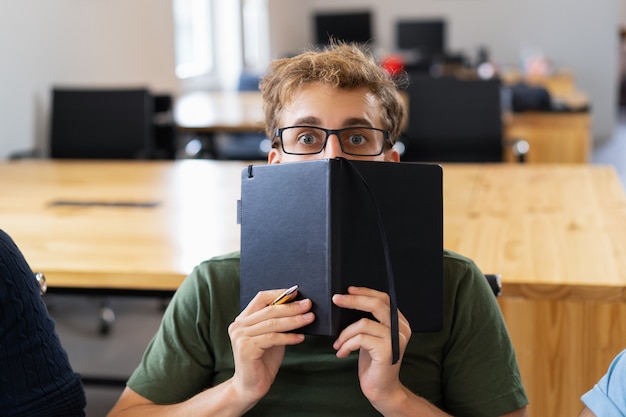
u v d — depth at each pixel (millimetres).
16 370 1193
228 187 2889
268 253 1165
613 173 3010
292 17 9977
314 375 1333
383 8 10570
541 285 1804
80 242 2160
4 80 4023
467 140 4496
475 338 1344
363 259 1134
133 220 2404
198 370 1374
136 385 1362
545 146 5469
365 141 1358
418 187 1175
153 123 4398
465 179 2957
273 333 1133
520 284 1812
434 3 10422
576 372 1872
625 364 1137
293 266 1143
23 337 1200
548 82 7871
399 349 1129
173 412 1271
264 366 1193
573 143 5445
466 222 2320
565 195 2652
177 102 5496
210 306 1373
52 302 3977
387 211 1157
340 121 1333
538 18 10141
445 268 1368
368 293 1120
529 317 1859
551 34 10141
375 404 1180
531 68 8602
